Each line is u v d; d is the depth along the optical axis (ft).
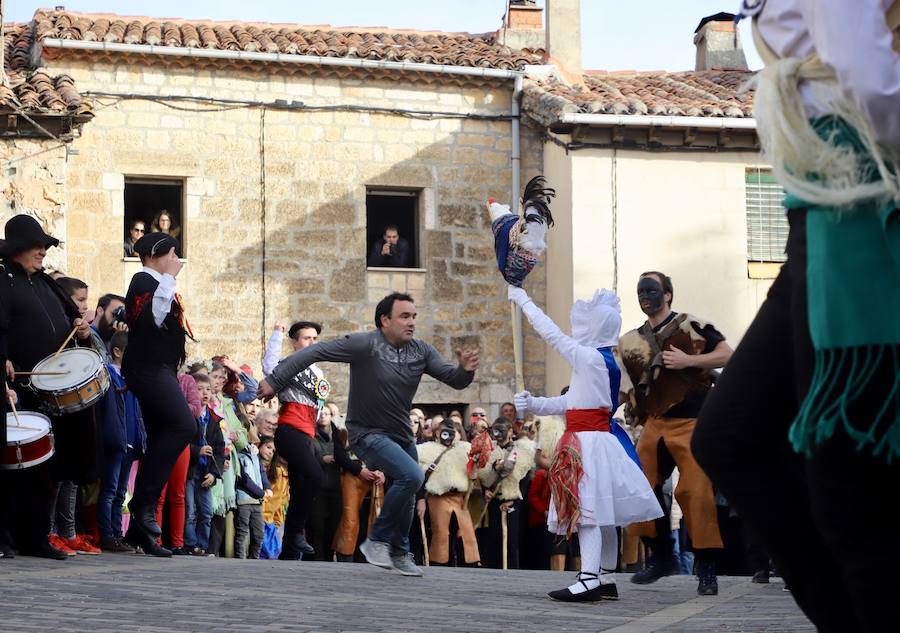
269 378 28.71
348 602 21.91
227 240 59.67
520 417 60.95
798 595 8.58
